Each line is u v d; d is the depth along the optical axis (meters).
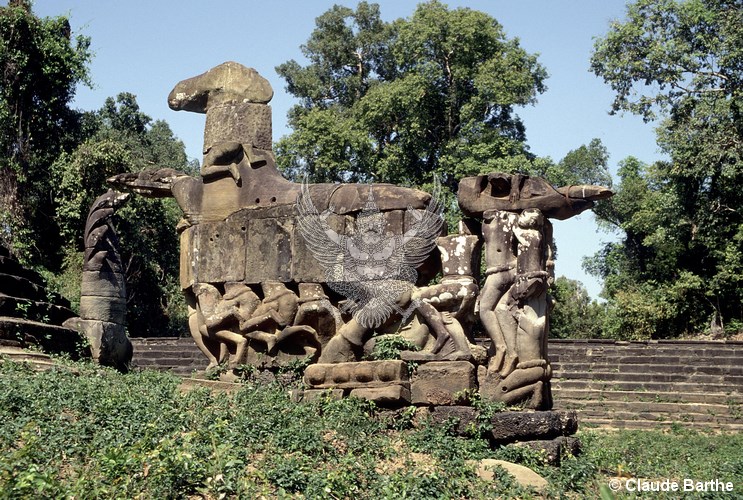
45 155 29.23
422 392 11.47
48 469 7.96
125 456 8.28
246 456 9.09
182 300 31.53
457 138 30.05
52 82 27.97
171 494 7.91
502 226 12.07
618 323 33.06
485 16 29.98
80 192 27.59
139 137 36.84
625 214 39.84
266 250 12.82
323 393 11.67
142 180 14.15
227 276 12.99
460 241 12.09
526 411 11.50
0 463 7.75
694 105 29.30
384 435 11.00
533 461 10.84
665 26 29.88
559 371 22.03
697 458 13.55
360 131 29.98
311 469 8.98
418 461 10.07
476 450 10.79
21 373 11.31
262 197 13.04
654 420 19.69
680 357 21.59
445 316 11.82
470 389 11.38
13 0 27.64
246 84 13.52
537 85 30.80
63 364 12.52
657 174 31.12
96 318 14.35
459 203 12.40
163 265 31.16
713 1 29.36
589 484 10.48
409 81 29.45
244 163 13.30
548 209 11.98
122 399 10.35
